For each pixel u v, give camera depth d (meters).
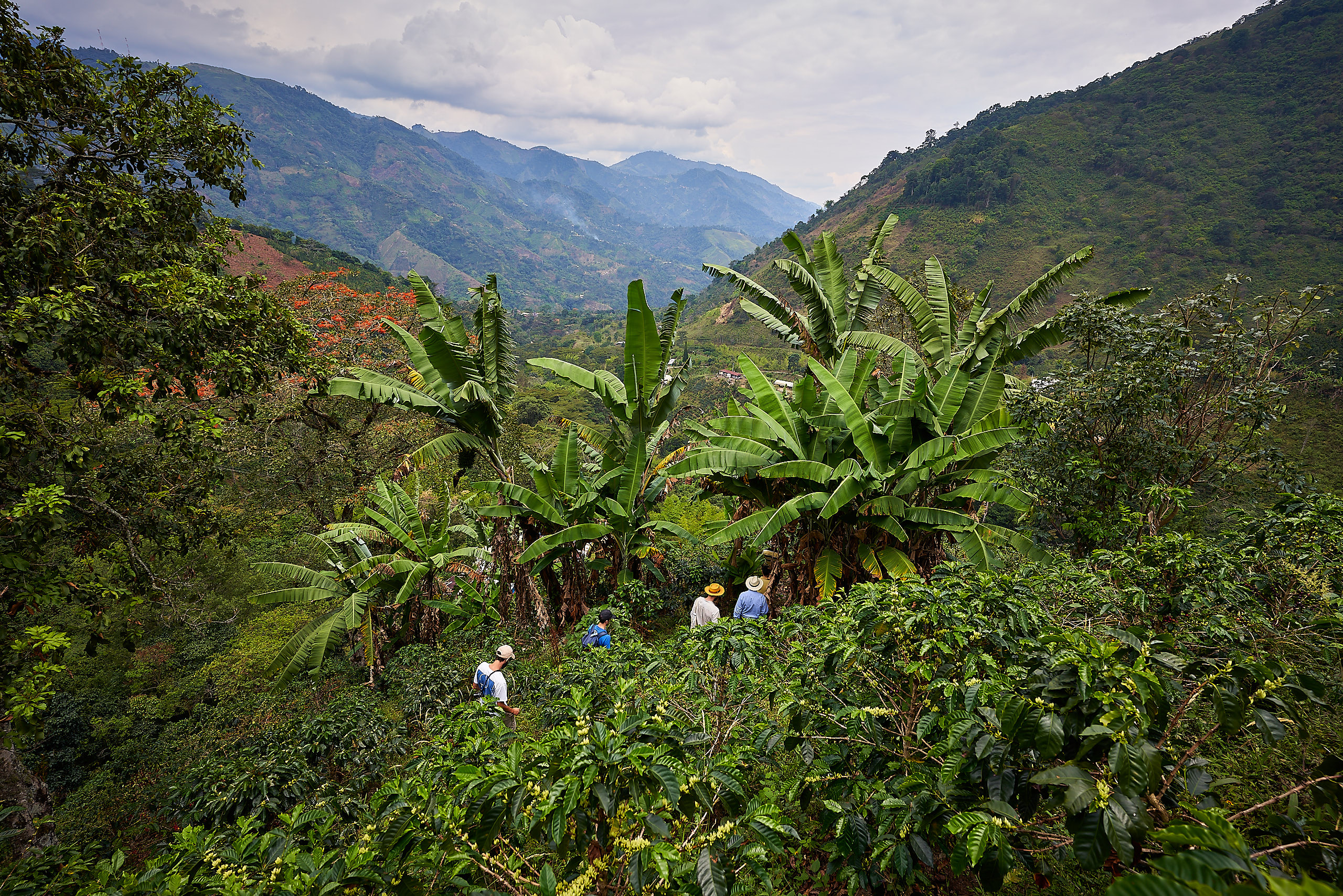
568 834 2.56
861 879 2.69
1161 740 2.29
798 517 7.78
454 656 10.40
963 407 8.20
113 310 7.43
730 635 3.74
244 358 7.56
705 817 2.80
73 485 7.97
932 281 9.62
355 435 16.02
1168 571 4.79
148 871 2.50
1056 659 2.33
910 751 2.93
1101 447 8.29
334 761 7.54
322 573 11.28
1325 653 3.63
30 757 10.89
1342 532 4.48
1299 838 2.14
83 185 7.86
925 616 2.91
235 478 14.70
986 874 2.22
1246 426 8.07
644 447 9.32
